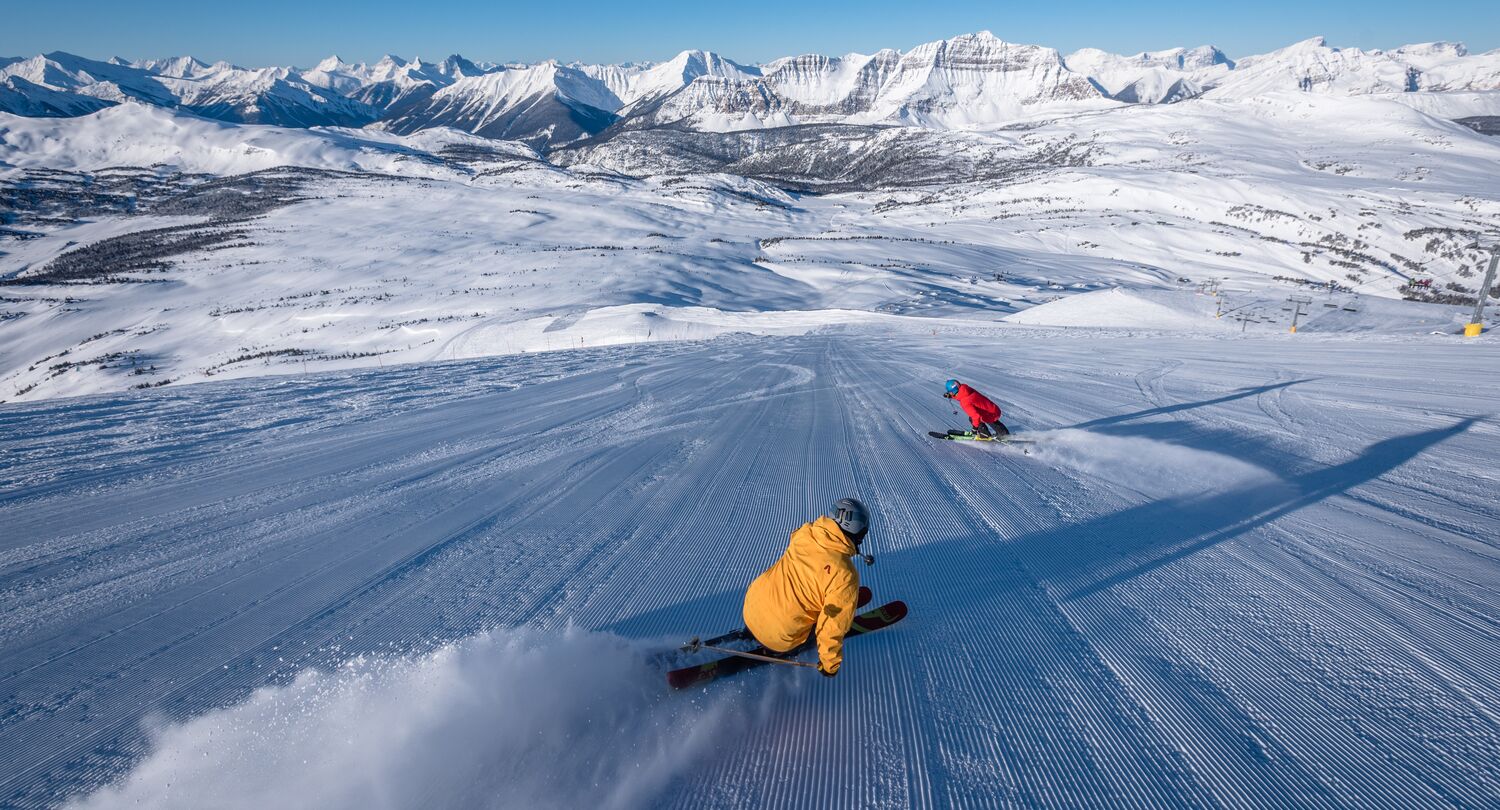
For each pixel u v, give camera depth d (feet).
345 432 29.84
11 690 10.60
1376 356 50.70
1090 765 8.69
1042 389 39.96
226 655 11.50
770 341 82.02
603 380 46.47
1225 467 22.76
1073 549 15.93
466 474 23.08
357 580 14.56
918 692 10.36
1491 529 16.75
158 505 19.97
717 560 15.43
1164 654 11.27
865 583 14.28
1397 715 9.54
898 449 26.35
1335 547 15.81
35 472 23.44
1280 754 8.78
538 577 14.56
